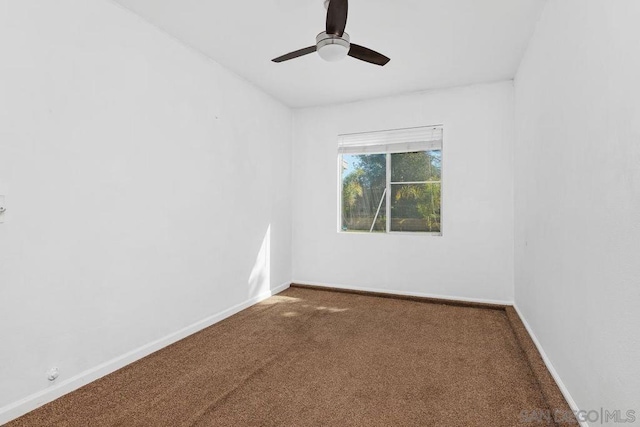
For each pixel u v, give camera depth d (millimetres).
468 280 3971
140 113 2535
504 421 1775
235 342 2844
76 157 2104
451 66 3428
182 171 2922
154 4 2379
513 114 3762
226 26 2680
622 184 1296
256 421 1780
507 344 2795
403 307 3854
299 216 4844
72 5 2074
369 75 3660
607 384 1412
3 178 1760
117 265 2369
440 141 4117
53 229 1984
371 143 4465
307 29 2736
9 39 1779
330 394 2043
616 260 1341
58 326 2014
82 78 2135
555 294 2135
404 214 4352
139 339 2537
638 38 1189
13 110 1799
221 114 3400
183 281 2941
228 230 3510
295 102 4566
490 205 3873
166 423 1765
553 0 2199
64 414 1841
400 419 1795
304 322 3344
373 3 2373
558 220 2072
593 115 1571
